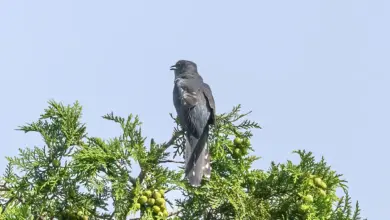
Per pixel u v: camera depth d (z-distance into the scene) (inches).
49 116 533.3
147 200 503.5
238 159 567.5
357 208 514.6
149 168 513.0
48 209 512.1
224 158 566.6
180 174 519.2
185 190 537.6
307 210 519.2
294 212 536.1
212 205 519.2
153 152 517.7
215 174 552.7
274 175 540.7
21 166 514.0
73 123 524.1
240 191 529.7
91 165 504.7
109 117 526.6
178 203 541.6
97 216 516.7
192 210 539.5
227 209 545.3
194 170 543.5
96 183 508.1
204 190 535.2
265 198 546.3
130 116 526.6
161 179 509.4
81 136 527.5
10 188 514.9
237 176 550.3
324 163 538.9
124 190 507.5
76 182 514.0
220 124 573.9
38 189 509.4
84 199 513.0
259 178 550.0
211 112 573.9
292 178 535.2
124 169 514.0
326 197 518.6
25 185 511.2
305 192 527.8
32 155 517.7
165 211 508.4
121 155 511.8
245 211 522.9
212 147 571.2
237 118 573.0
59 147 521.0
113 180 508.1
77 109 532.4
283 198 542.6
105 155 507.2
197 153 562.9
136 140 523.2
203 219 549.0
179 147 585.3
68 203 513.7
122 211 498.9
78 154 504.4
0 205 513.0
